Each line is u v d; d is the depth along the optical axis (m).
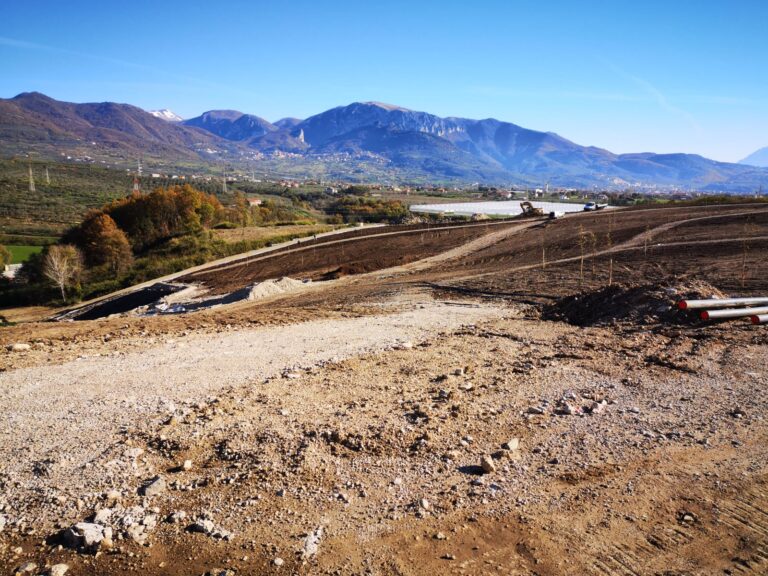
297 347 12.88
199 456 6.82
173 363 11.16
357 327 15.91
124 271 60.97
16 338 13.88
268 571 4.75
